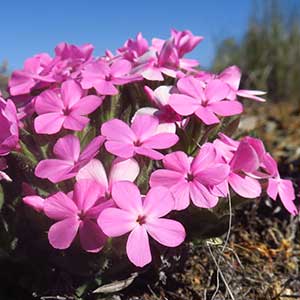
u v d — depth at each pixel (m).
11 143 0.10
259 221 0.14
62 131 0.11
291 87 0.42
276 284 0.13
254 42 0.46
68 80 0.11
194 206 0.10
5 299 0.11
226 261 0.12
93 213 0.09
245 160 0.10
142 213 0.09
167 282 0.12
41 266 0.11
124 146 0.10
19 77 0.12
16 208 0.10
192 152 0.11
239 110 0.10
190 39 0.13
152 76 0.11
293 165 0.17
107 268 0.10
